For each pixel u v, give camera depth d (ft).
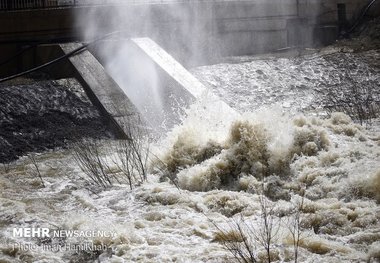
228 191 47.26
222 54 103.14
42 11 92.32
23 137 67.46
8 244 40.37
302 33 112.27
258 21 106.73
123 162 54.29
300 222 40.70
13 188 52.54
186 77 79.87
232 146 51.49
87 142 66.85
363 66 93.76
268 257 35.50
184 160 53.57
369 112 72.18
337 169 47.34
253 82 87.86
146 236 40.29
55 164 59.62
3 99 72.64
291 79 89.04
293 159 50.42
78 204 47.67
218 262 36.19
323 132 52.54
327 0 114.01
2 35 91.30
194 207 45.44
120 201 47.37
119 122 69.26
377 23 112.57
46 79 85.51
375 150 50.80
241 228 40.37
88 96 76.69
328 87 86.99
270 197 47.19
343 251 36.68
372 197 43.83
